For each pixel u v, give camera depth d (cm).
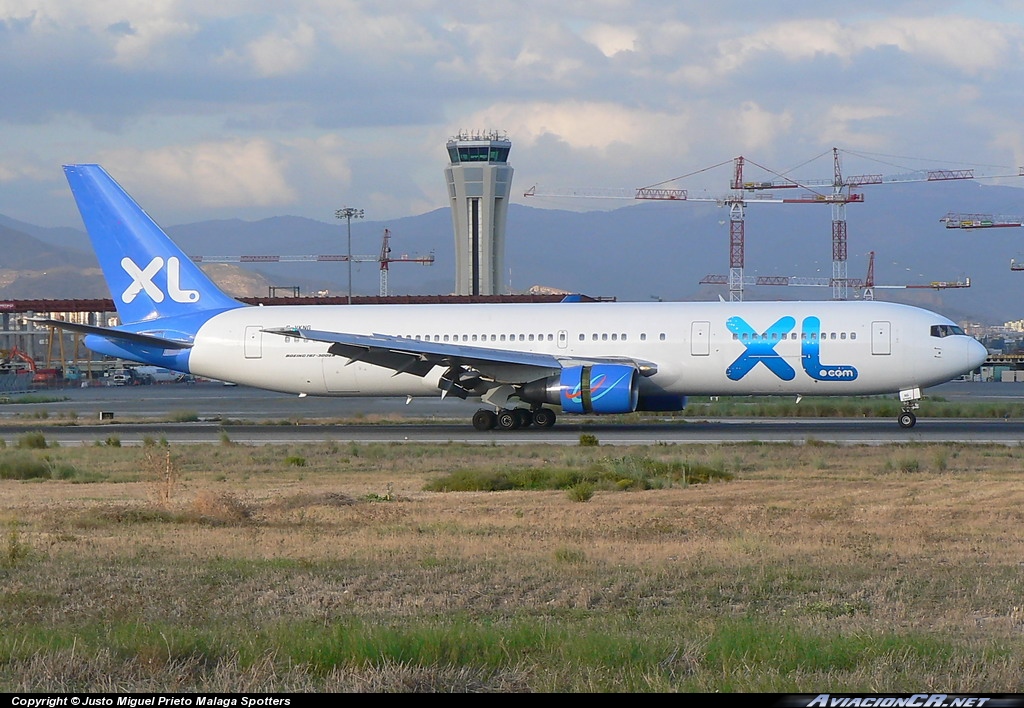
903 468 12362
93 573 6838
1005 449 14375
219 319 19400
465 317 18375
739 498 10369
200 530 8769
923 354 16738
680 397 18225
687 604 5916
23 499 11156
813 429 18025
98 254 19950
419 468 13462
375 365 18400
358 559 7256
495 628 5028
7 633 4991
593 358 17600
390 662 4391
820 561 7056
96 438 18675
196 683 4247
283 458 14775
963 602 5847
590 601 6006
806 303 17612
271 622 5406
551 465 13275
